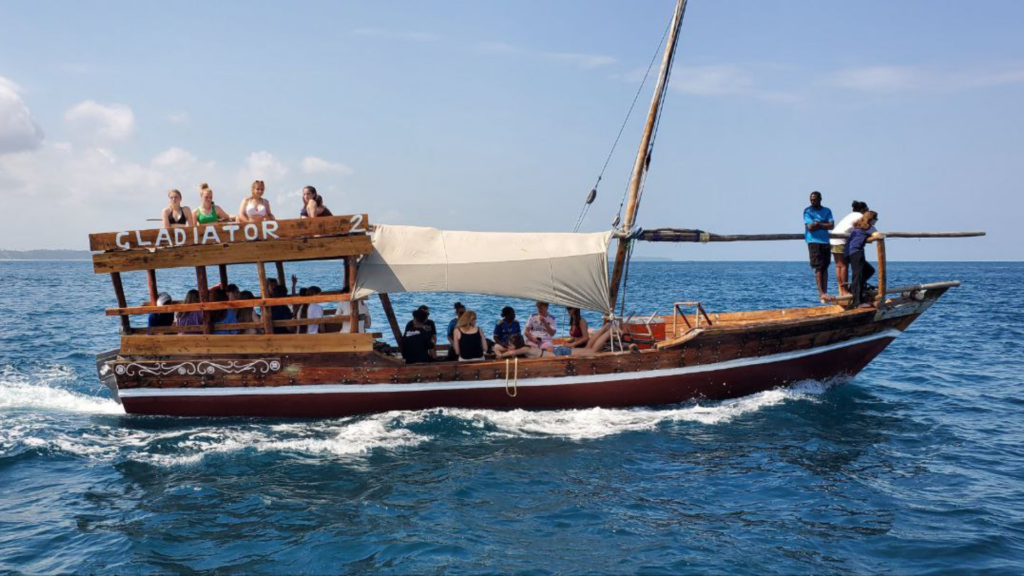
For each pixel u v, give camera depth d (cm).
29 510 820
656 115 1361
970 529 766
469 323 1239
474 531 766
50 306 4009
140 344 1176
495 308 3534
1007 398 1391
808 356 1330
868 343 1366
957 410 1290
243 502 845
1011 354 1984
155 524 783
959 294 5219
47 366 1770
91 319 3144
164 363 1178
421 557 705
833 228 1393
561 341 1488
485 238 1235
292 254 1147
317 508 828
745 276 11500
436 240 1214
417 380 1199
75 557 704
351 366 1179
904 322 1379
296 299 1162
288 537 752
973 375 1647
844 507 830
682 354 1248
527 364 1211
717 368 1272
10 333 2516
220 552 717
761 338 1282
